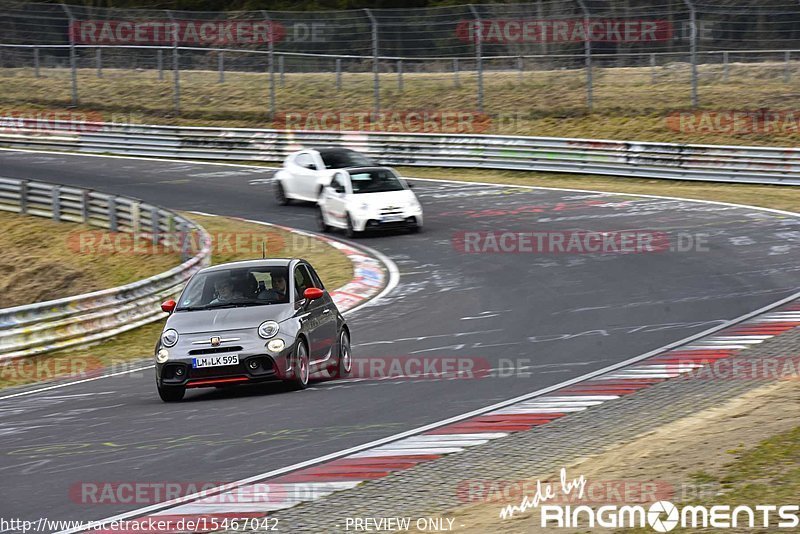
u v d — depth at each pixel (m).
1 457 31.61
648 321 51.03
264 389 41.50
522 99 144.00
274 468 28.52
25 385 47.12
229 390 42.19
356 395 38.28
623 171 108.19
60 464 30.23
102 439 33.28
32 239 93.19
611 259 69.62
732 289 58.00
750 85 139.50
